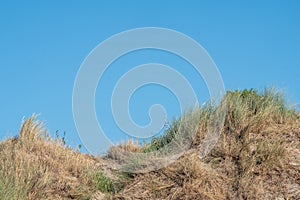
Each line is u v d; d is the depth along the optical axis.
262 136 10.50
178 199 9.34
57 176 10.30
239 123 10.73
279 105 11.45
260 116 10.81
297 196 9.02
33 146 11.18
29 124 11.66
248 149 10.08
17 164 10.16
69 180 10.26
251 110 11.34
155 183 9.78
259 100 11.47
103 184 10.23
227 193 9.34
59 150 11.45
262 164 9.65
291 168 9.58
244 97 11.75
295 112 11.58
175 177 9.78
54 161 10.79
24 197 9.46
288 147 10.17
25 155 10.70
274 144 9.94
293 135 10.55
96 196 9.91
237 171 9.72
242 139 10.34
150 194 9.61
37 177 10.04
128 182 10.07
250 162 9.70
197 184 9.46
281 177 9.42
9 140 11.43
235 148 10.16
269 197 9.09
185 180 9.57
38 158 10.80
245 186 9.27
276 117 11.15
